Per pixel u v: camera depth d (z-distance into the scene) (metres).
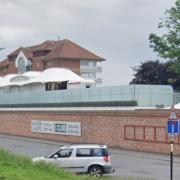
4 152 16.59
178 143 43.03
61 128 59.72
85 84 75.06
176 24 48.19
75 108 57.62
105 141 52.44
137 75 107.12
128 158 41.25
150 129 46.53
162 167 34.50
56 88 75.06
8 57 148.50
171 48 47.94
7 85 84.31
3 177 12.61
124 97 51.09
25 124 67.81
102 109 53.47
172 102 52.16
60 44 132.75
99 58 132.62
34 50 137.38
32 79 79.00
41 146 52.38
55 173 15.24
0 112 74.44
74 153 28.53
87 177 16.36
